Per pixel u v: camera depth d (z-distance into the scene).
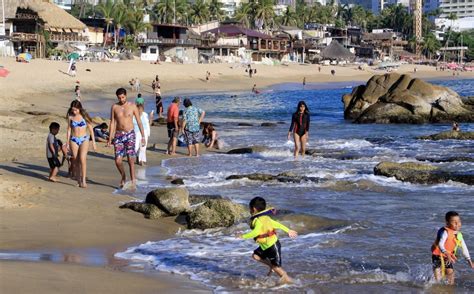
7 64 67.19
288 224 11.28
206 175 17.17
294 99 59.41
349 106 36.91
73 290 7.06
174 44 105.00
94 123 27.42
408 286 8.05
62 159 17.55
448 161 19.06
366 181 15.55
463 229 10.97
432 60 180.00
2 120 27.33
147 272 8.43
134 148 14.78
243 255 9.46
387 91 35.69
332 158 20.33
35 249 9.24
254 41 122.75
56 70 69.38
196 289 7.75
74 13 157.00
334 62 139.62
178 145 23.88
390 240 10.30
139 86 69.31
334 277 8.39
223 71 95.31
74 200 12.64
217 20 150.62
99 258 9.00
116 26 108.25
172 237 10.58
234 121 35.97
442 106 33.41
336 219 11.59
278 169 18.20
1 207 11.59
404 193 14.51
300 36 146.50
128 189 14.59
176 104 21.47
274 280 8.25
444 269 8.21
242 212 11.48
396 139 25.30
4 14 85.69
